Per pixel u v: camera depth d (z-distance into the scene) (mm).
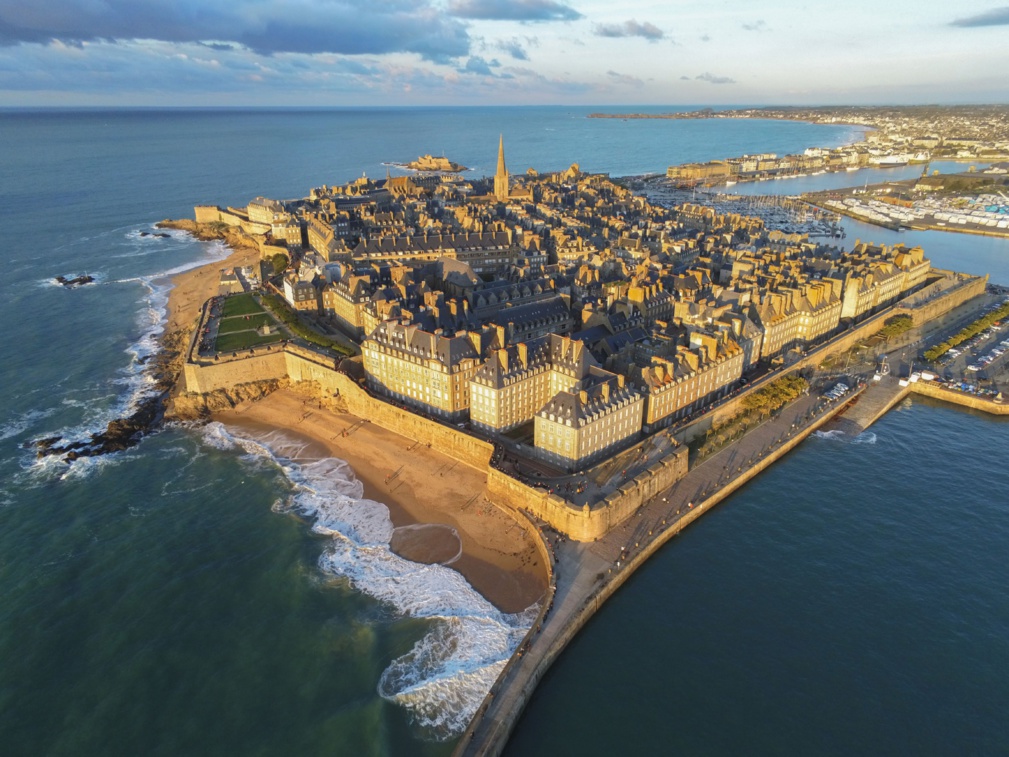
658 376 181125
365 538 155000
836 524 157375
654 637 126312
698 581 140250
